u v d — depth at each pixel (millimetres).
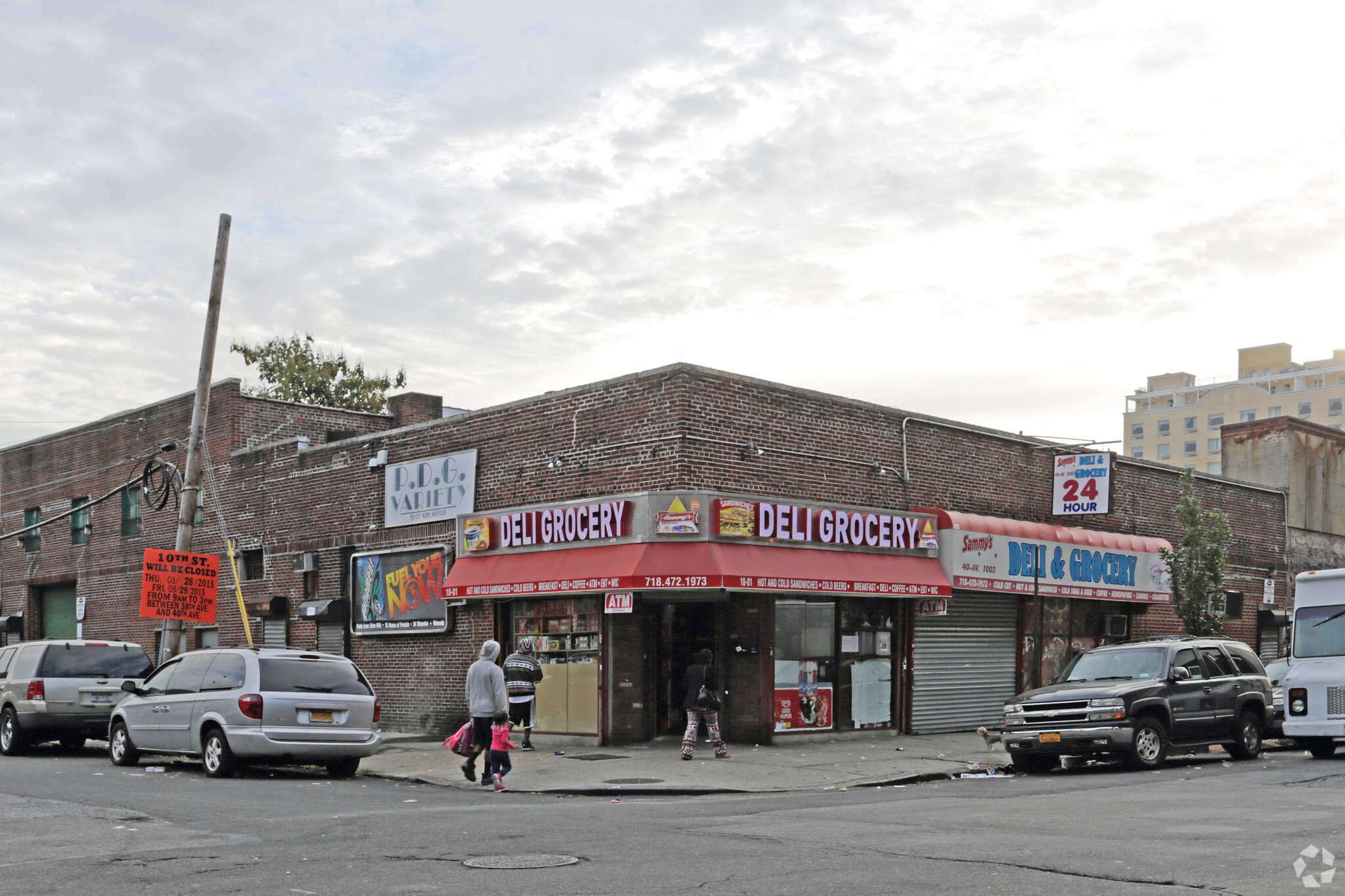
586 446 21125
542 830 10555
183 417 32125
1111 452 26109
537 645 21875
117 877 8336
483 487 23141
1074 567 25828
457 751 16109
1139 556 27703
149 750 18094
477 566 22438
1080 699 17125
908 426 23641
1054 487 26859
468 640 23281
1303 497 36312
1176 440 119125
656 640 21078
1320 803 11695
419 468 24672
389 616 25031
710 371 20078
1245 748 18656
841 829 10422
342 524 26531
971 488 24844
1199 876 7766
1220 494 32219
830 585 20391
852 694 21875
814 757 18625
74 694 20828
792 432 21328
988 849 9094
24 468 38781
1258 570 33281
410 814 11992
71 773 16953
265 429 31125
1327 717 17938
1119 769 17516
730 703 20422
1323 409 110562
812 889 7555
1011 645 25344
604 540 20250
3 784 15039
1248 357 119750
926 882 7742
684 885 7730
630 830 10570
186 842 9930
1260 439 36562
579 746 20703
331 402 58188
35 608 37906
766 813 12008
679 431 19578
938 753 19656
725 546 19469
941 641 23703
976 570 23516
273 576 28344
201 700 17156
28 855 9258
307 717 16734
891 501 23047
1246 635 32500
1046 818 11016
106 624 34344
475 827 10820
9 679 21344
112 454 34812
